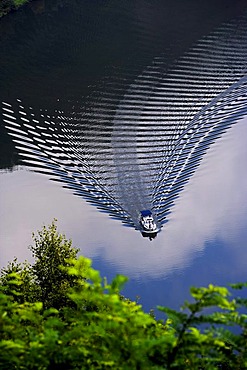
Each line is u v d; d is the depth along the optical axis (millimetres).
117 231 58594
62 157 70438
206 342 11094
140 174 65625
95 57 98750
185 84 86125
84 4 124562
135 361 10852
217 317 11039
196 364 11508
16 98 86562
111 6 120625
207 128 73875
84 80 90562
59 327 12953
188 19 110625
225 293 10750
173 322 11711
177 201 61594
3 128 78062
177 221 59156
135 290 50938
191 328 11109
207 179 64750
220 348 12031
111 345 11078
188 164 67188
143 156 68750
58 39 108688
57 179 67062
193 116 76562
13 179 67625
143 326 12305
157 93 84188
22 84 91375
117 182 64812
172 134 72750
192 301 48594
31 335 11961
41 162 70375
